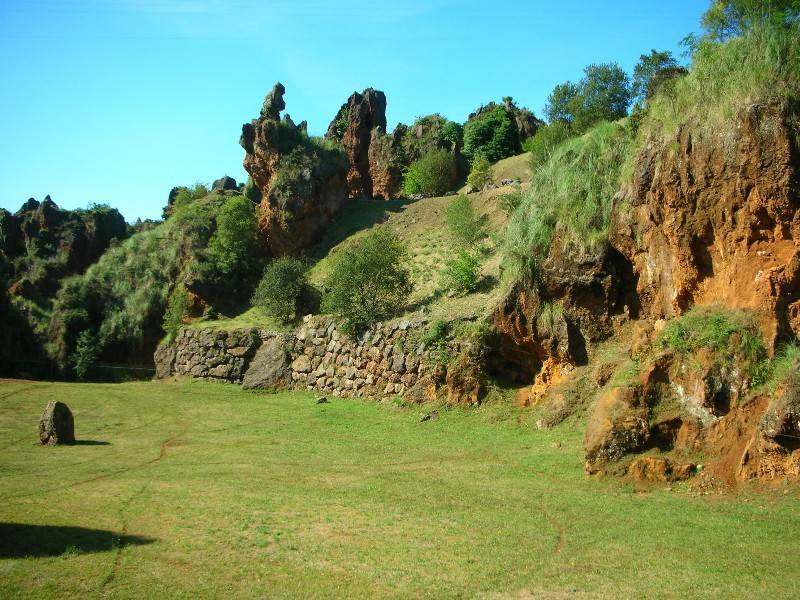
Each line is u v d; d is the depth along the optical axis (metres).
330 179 51.38
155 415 30.03
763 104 15.58
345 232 49.22
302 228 48.22
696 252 17.69
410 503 14.94
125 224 61.38
